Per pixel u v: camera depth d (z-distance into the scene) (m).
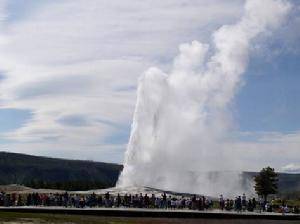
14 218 53.69
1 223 49.12
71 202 74.88
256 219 72.81
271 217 74.19
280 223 70.75
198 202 77.00
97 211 68.25
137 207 75.44
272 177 123.50
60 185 168.38
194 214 70.38
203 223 65.94
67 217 60.25
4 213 58.94
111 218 64.62
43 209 67.50
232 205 80.44
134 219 65.31
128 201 76.25
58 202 75.25
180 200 81.00
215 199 105.06
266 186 122.75
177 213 69.69
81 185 169.75
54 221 54.19
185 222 65.56
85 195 88.06
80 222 55.47
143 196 85.88
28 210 67.19
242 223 68.62
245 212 75.88
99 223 56.56
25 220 52.78
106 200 76.12
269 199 142.38
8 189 121.38
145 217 68.12
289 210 81.38
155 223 62.56
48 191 115.38
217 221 68.69
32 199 75.19
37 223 51.28
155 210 70.25
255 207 82.94
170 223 63.53
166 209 74.06
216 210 77.56
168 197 88.12
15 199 77.88
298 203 118.69
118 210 68.44
